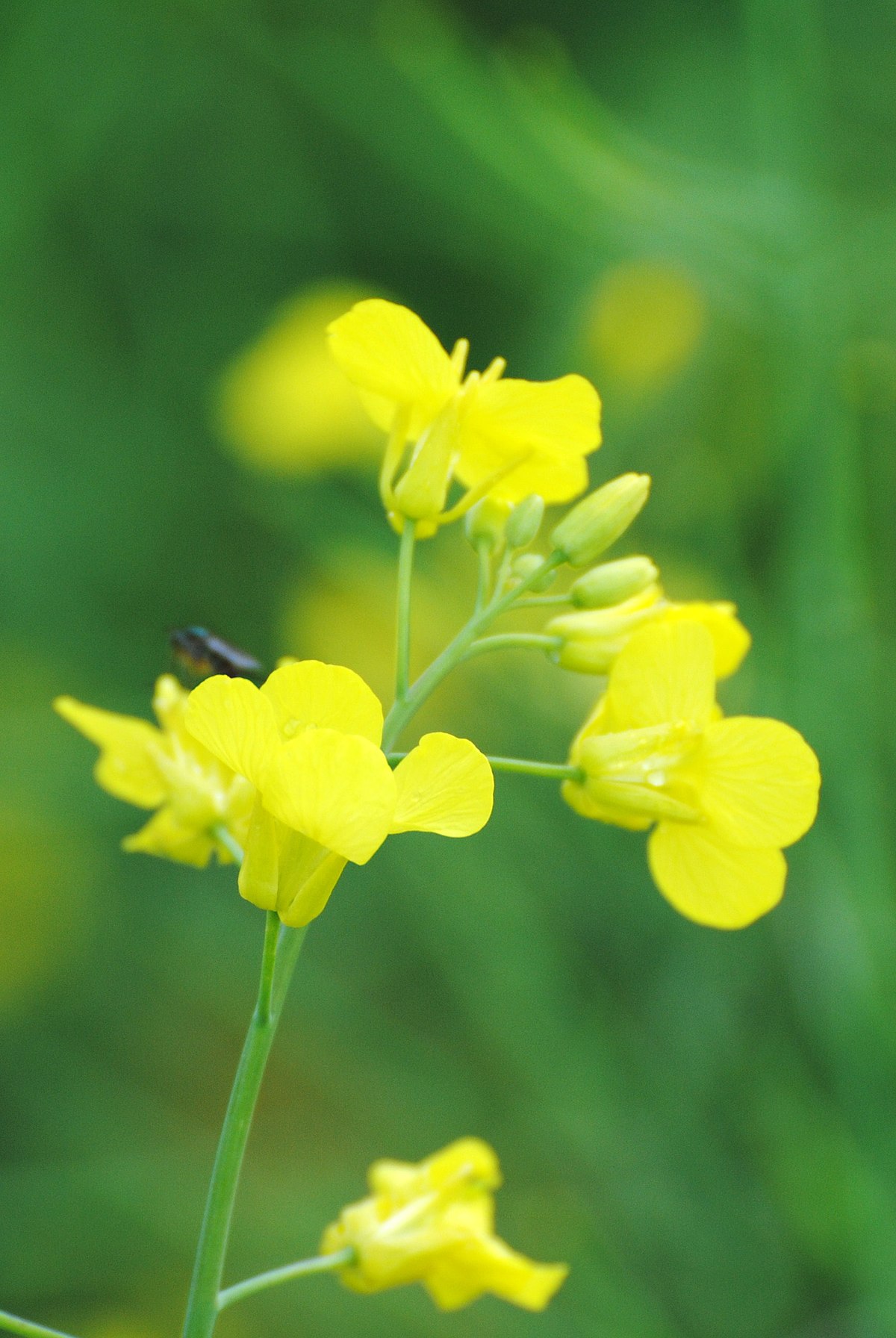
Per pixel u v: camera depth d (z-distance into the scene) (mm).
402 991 540
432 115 509
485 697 487
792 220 420
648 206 425
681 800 312
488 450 317
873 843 386
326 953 544
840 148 551
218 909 561
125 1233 465
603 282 533
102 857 598
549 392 313
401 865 446
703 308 511
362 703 298
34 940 576
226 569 647
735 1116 440
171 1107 576
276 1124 566
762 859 313
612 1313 409
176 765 321
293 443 570
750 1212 430
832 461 400
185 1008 586
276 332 582
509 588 315
